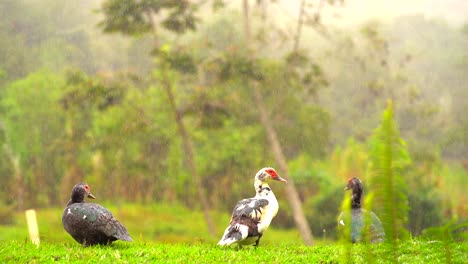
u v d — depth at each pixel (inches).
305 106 1761.8
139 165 1691.7
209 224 1454.2
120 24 1467.8
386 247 262.7
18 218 1628.9
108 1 1487.5
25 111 1940.2
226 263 423.5
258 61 1492.4
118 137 1550.2
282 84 1574.8
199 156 1790.1
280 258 439.8
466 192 1501.0
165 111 1635.1
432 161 1546.5
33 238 541.0
